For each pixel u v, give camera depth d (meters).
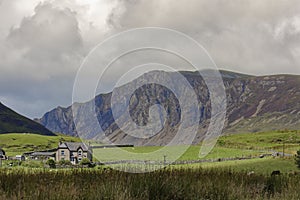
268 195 9.95
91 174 10.04
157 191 8.94
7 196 8.24
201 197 9.09
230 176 11.00
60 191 8.47
